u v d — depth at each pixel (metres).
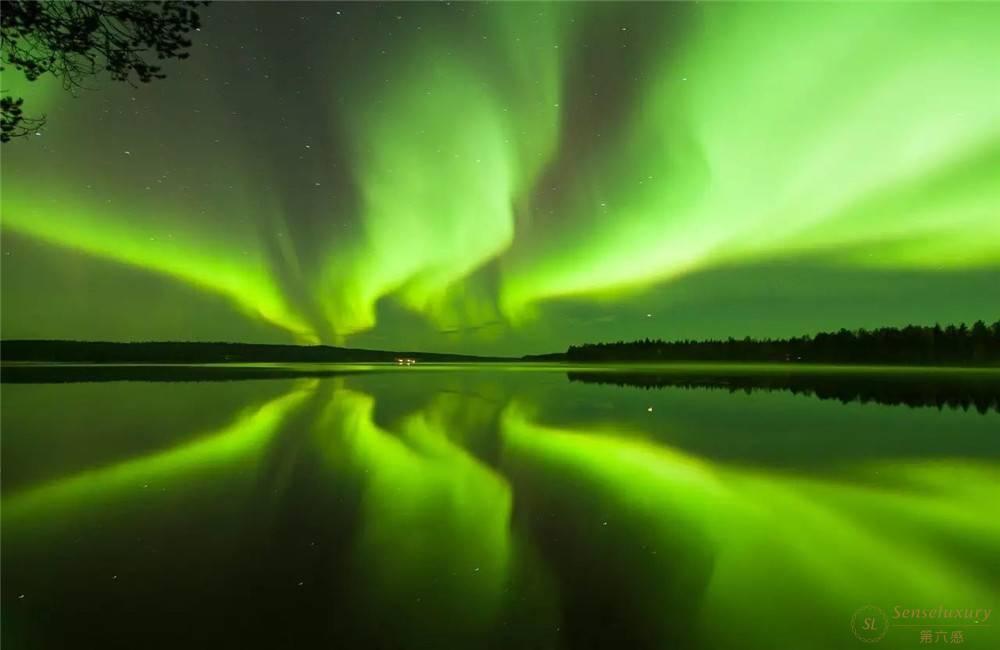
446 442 10.66
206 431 11.91
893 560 4.94
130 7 4.36
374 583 4.43
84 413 15.01
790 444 10.36
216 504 6.53
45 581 4.41
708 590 4.35
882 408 15.91
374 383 28.12
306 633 3.70
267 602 4.11
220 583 4.40
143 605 4.05
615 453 9.52
